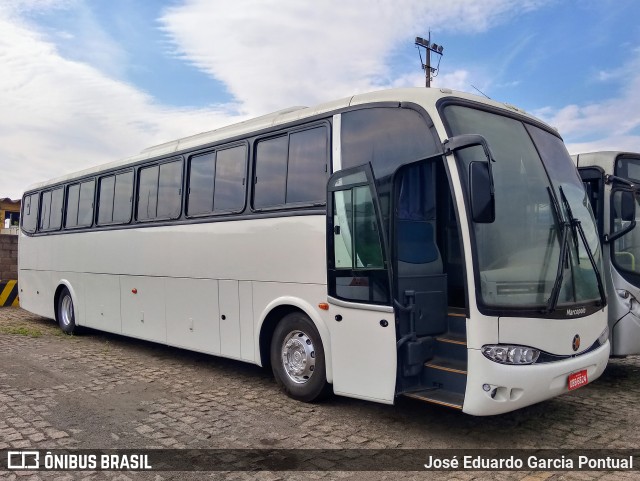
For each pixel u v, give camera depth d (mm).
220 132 7887
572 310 5285
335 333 5824
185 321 8109
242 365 8594
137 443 5199
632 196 7168
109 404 6445
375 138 5738
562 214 5613
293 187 6539
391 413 6074
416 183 5906
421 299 5492
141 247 9141
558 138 6523
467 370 4848
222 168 7633
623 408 6352
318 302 6086
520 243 5227
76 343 10625
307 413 6078
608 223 7465
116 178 10078
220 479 4438
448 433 5477
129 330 9422
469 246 4883
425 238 5887
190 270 8031
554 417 5996
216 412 6133
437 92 5543
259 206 6977
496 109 5914
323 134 6270
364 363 5504
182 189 8328
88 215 10859
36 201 13289
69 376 7824
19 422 5770
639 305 7395
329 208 5891
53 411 6156
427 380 5320
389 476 4484
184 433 5469
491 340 4789
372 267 5453
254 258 6926
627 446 5160
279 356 6695
